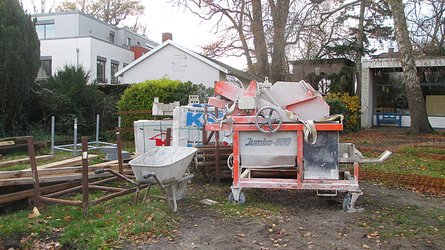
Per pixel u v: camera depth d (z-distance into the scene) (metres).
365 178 8.74
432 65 23.45
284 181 6.21
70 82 15.77
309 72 24.92
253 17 23.33
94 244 4.59
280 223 5.46
